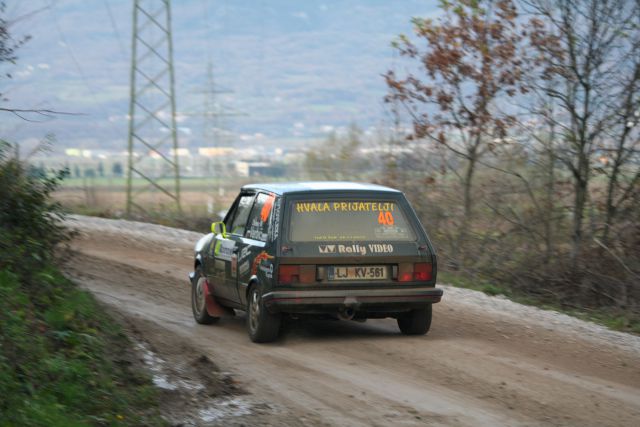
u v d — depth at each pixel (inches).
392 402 498.9
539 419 465.4
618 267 975.6
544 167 1122.0
